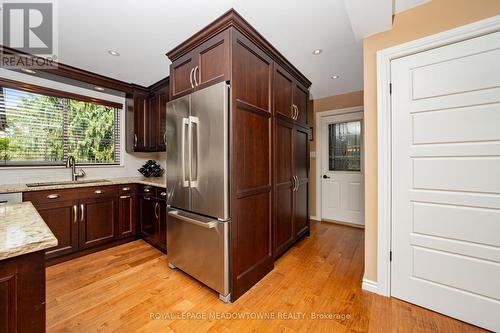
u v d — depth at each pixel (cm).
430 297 152
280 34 189
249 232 181
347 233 324
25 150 253
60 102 279
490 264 133
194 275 187
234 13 156
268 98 206
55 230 225
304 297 169
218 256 165
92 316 148
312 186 406
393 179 165
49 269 213
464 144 139
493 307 132
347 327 138
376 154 174
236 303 162
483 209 134
